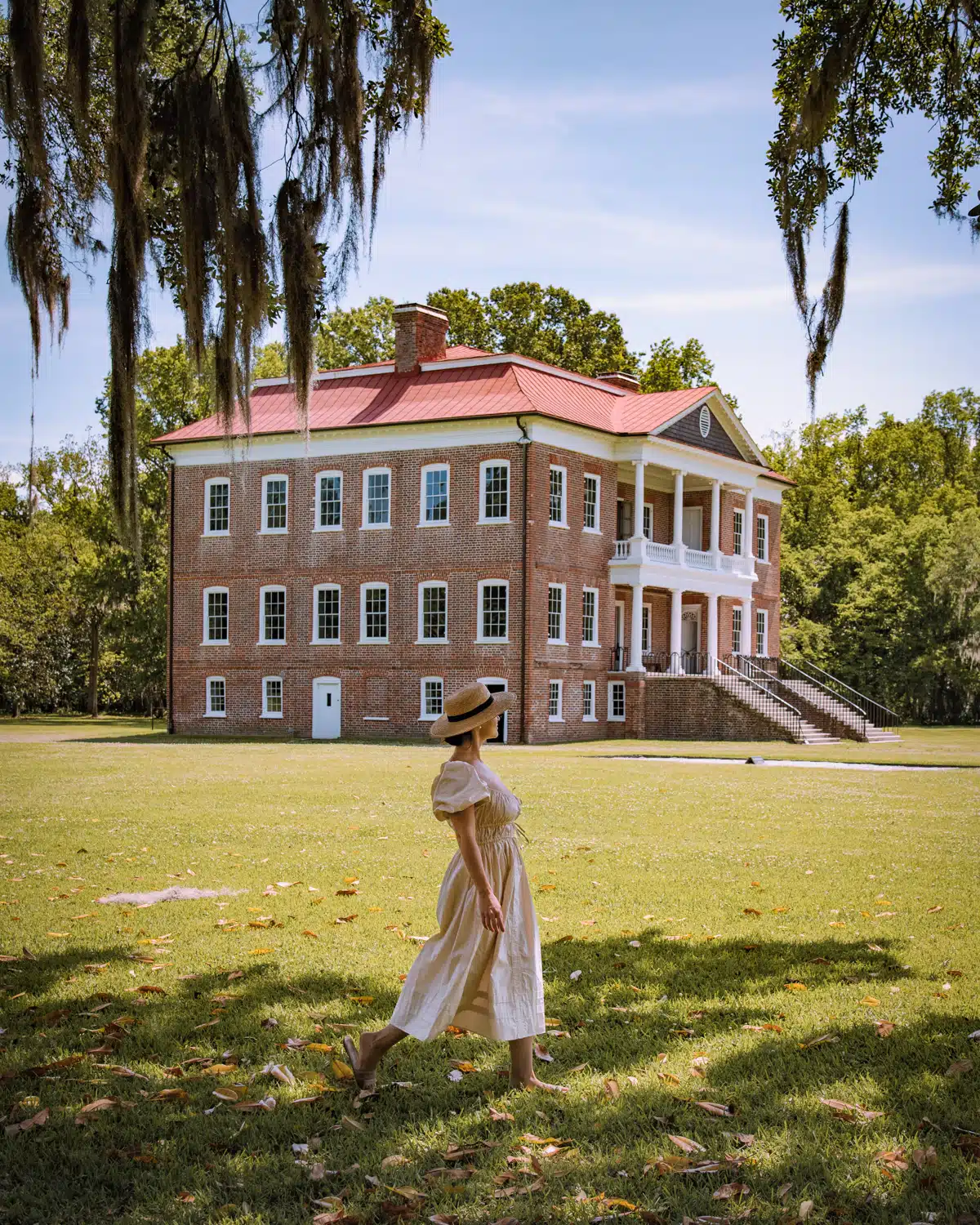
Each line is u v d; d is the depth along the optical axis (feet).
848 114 41.55
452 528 131.85
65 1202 14.24
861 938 26.96
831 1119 16.30
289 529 143.23
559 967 24.54
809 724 130.00
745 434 155.12
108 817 49.29
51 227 36.24
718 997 22.35
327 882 34.22
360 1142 15.90
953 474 281.95
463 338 202.28
